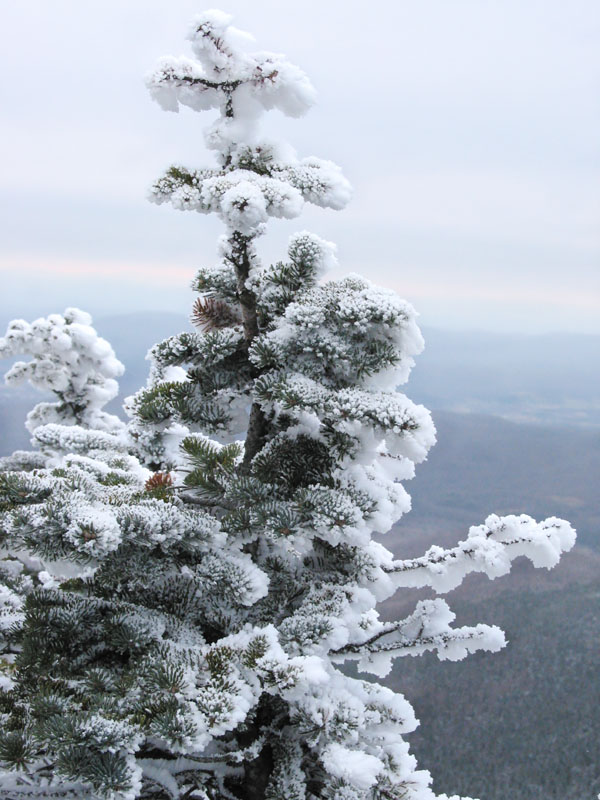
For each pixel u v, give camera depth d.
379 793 4.29
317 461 4.54
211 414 4.75
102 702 3.60
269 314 4.79
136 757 4.36
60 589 4.83
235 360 4.83
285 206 4.12
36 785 4.05
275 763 4.31
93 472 5.27
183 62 4.52
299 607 4.57
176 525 3.86
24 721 3.90
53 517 3.56
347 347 4.35
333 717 3.83
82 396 14.53
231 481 4.39
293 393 4.09
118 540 3.47
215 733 3.36
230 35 4.40
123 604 4.44
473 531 4.51
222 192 4.07
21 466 10.06
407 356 4.48
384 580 4.62
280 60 4.52
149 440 7.05
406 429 3.97
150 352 4.89
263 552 4.80
